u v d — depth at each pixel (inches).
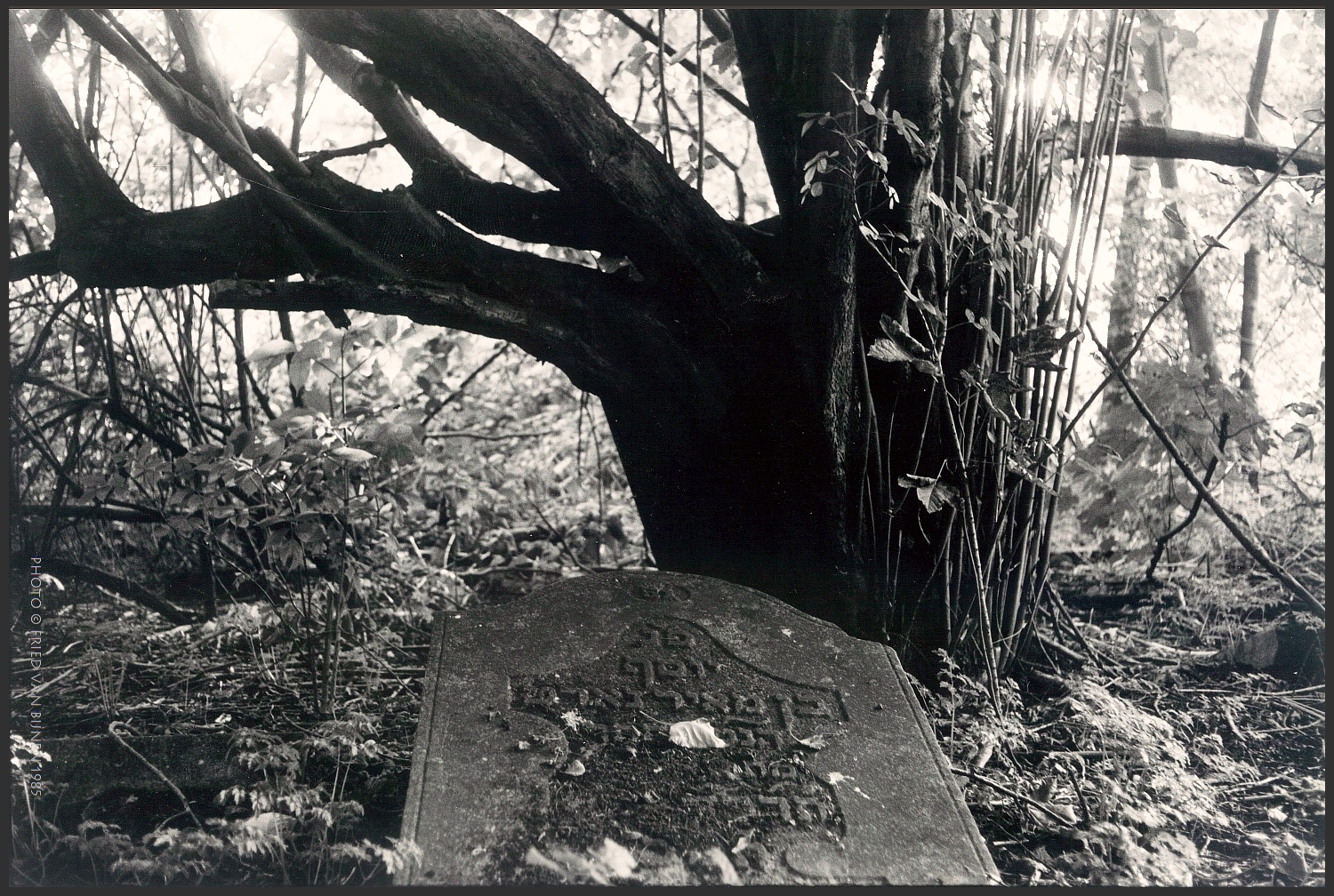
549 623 128.6
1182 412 179.2
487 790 104.1
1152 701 161.9
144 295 190.5
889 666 126.6
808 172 136.0
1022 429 152.2
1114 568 216.5
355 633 172.6
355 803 106.8
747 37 152.9
